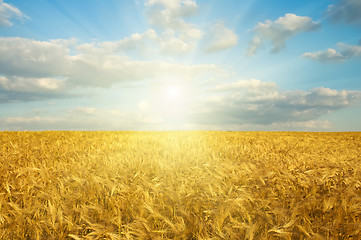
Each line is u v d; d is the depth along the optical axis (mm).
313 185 3449
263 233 2457
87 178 3660
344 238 2385
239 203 2807
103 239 2350
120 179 3832
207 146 8508
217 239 2357
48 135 12500
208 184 3418
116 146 8070
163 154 6598
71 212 2668
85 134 13984
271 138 14648
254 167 4414
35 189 3420
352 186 3439
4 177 3922
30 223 2541
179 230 2424
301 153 7516
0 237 2373
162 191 3291
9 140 9570
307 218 2600
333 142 12656
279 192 3393
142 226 2467
